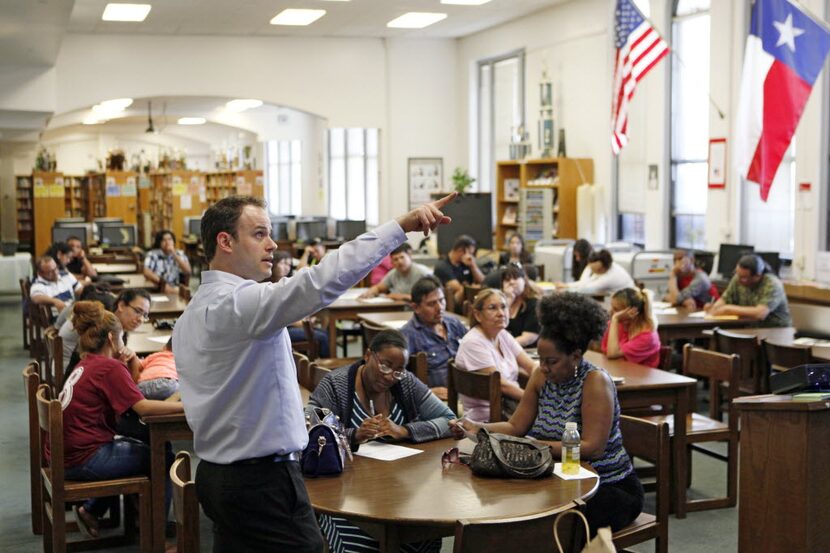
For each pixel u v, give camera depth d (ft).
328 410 11.07
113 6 39.17
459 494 9.81
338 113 50.06
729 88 31.50
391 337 11.99
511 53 46.14
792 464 10.34
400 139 50.96
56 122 65.21
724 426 16.28
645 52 29.73
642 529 11.35
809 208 28.32
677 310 25.35
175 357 7.98
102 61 46.24
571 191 39.58
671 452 15.98
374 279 32.35
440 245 41.24
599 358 17.87
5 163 78.74
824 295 26.66
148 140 88.17
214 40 47.80
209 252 7.88
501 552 8.46
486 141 49.39
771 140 21.50
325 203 64.64
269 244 7.86
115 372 13.78
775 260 28.35
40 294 29.53
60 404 13.12
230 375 7.54
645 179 36.70
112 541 14.79
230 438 7.63
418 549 11.37
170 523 14.98
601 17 38.52
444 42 51.06
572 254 34.58
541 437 11.55
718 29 31.81
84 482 13.55
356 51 50.08
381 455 11.22
